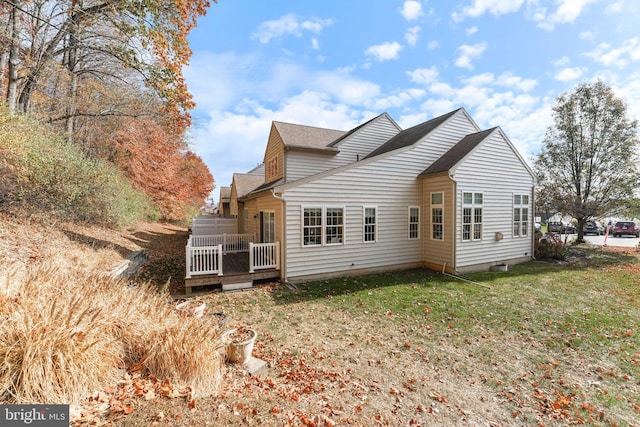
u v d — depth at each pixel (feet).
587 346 17.17
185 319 12.48
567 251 47.91
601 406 11.99
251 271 28.25
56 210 29.01
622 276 34.17
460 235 34.37
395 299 24.95
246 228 55.47
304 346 16.29
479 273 35.01
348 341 17.16
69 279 13.61
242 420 8.71
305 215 30.30
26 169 24.41
